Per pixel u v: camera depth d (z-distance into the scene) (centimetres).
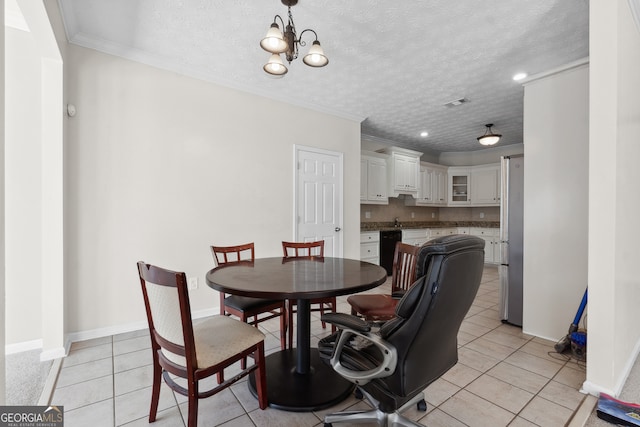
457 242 115
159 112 290
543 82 263
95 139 260
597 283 185
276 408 171
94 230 261
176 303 132
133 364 219
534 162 270
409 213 671
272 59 208
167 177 295
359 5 208
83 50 254
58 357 227
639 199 240
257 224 352
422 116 444
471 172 666
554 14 216
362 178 519
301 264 225
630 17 200
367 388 130
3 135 89
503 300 307
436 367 131
